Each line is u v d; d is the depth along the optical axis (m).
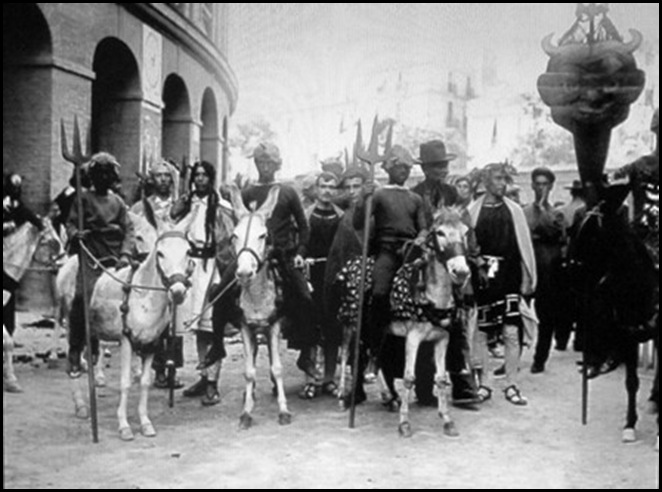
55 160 10.75
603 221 6.64
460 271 6.01
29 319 9.40
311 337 7.50
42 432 6.28
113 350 8.56
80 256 6.57
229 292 6.87
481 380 7.75
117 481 5.29
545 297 8.41
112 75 11.08
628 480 5.40
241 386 7.88
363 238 7.14
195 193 7.23
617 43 7.56
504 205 7.65
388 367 6.98
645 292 6.51
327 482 5.36
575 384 8.27
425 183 7.33
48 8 10.45
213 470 5.56
